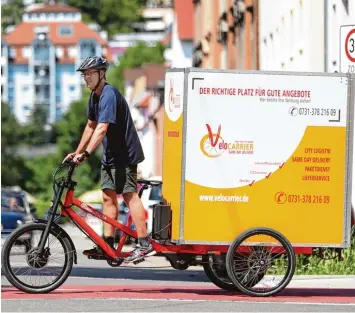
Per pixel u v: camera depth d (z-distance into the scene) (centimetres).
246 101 3528
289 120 3544
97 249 3459
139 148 3447
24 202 8706
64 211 3434
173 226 3528
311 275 4681
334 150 3562
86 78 3428
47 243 3403
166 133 3578
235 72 3522
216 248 3553
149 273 5478
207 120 3516
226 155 3525
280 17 9625
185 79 3512
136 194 3459
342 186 3572
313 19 7850
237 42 12444
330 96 3553
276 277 3534
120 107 3409
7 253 3384
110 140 3431
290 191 3550
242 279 3525
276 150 3541
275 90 3534
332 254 4097
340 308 3183
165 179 3566
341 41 4316
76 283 4694
